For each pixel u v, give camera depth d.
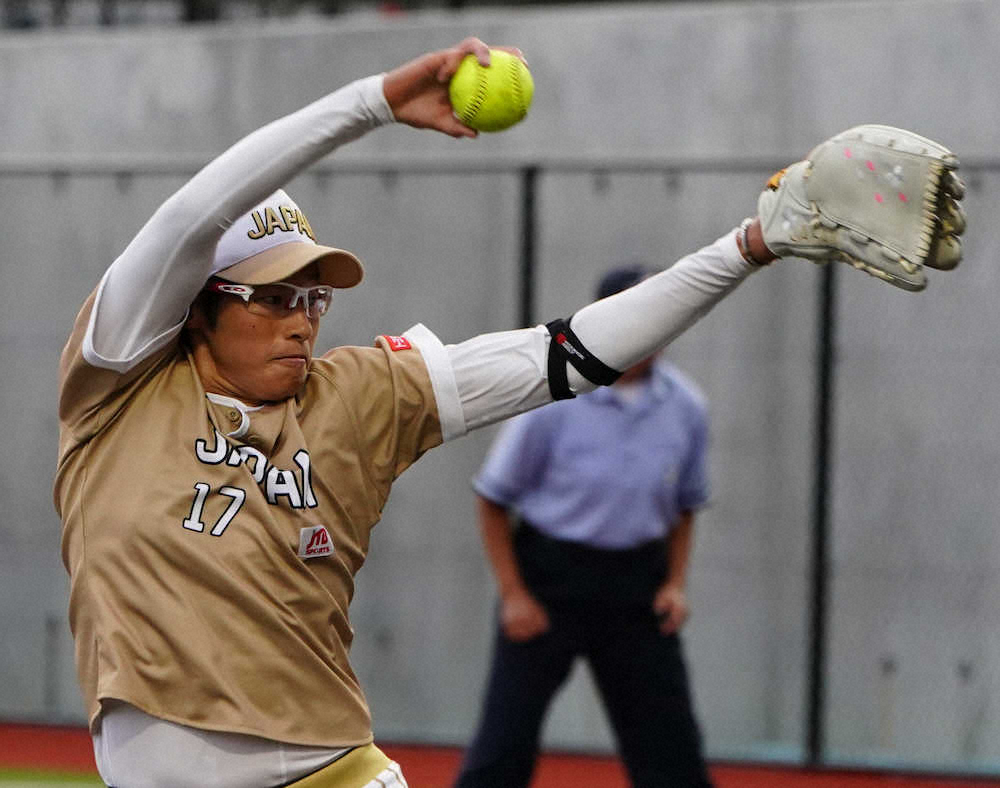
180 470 8.91
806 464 28.05
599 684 18.20
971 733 26.88
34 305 31.05
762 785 26.08
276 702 8.93
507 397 9.85
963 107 27.81
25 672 30.53
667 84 29.59
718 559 28.47
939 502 27.11
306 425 9.34
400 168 28.31
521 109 9.04
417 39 30.88
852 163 8.86
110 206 30.81
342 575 9.47
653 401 18.28
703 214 28.55
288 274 8.84
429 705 29.33
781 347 28.17
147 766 8.89
